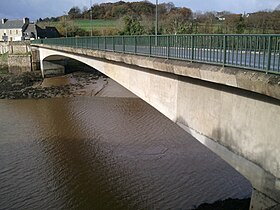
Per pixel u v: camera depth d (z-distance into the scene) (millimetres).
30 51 65188
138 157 21047
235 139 9281
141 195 16562
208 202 15422
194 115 11492
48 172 19328
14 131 27453
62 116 32188
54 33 97375
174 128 26766
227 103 9484
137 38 15977
